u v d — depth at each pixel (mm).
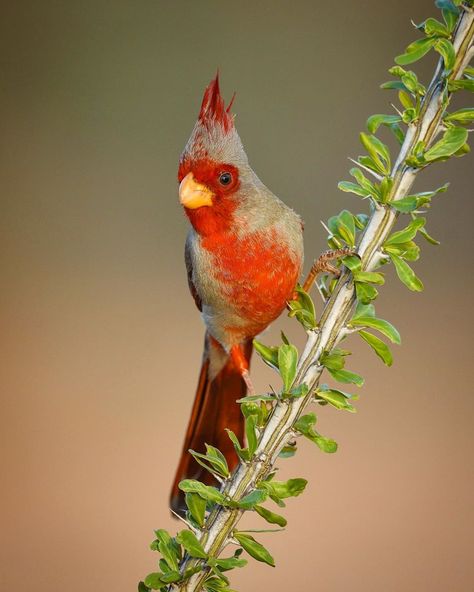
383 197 3703
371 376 9797
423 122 3654
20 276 11461
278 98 12445
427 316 10438
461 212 11234
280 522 3516
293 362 3736
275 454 3646
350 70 12516
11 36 12789
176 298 11156
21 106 12594
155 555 8125
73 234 11883
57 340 10625
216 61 12695
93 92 12703
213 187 5301
